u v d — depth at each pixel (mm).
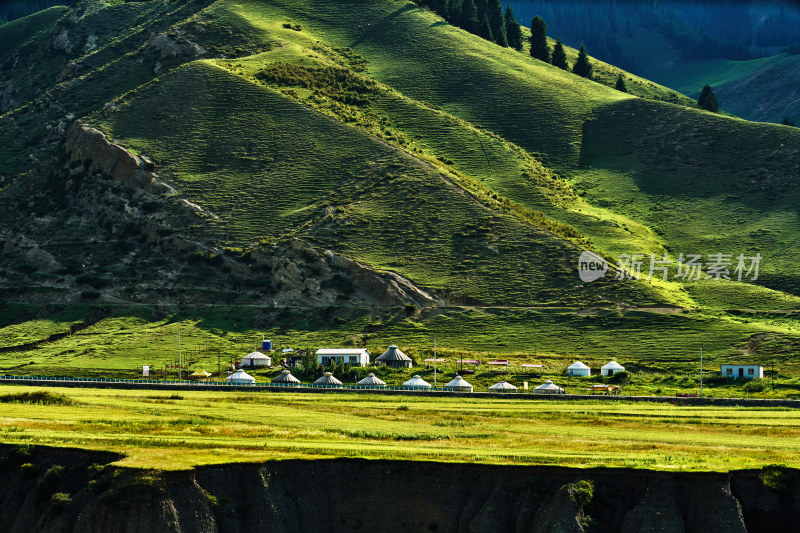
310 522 137125
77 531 127750
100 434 158000
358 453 147500
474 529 133750
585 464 140375
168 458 137500
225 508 133375
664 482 134375
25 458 141125
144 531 126750
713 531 131375
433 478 139125
